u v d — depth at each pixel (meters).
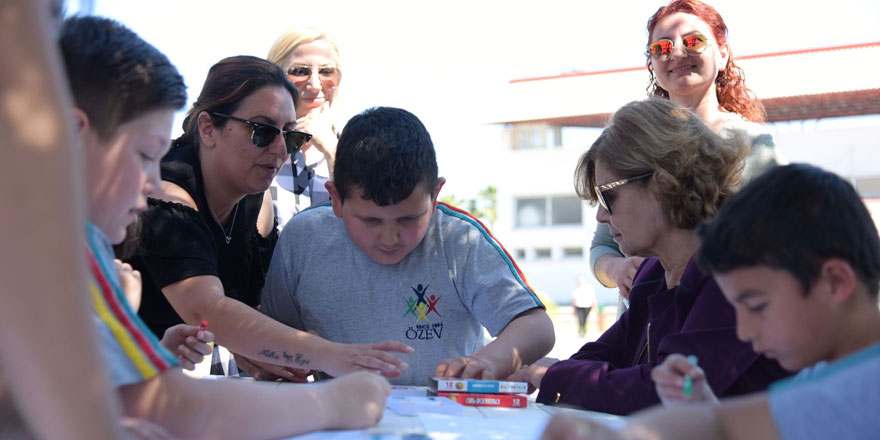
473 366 2.23
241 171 2.68
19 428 1.11
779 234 1.22
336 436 1.54
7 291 0.86
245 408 1.39
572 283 29.23
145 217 2.44
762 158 3.13
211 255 2.57
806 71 20.64
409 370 2.63
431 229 2.66
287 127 2.77
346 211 2.47
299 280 2.74
